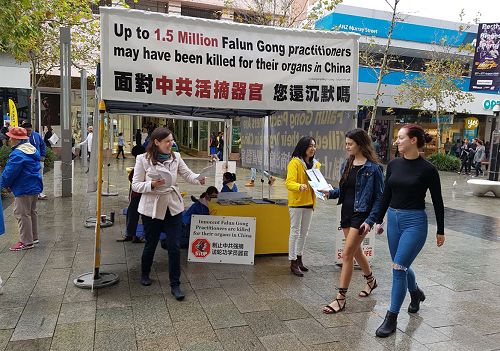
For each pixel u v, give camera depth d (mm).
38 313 3816
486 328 3797
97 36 16125
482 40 15586
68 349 3213
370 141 4102
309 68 4945
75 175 13773
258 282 4801
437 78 21125
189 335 3490
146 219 4352
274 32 4797
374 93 23641
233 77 4648
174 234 4309
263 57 4758
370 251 5477
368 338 3541
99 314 3828
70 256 5516
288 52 4859
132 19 4227
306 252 6164
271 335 3537
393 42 22969
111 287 4488
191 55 4469
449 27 24016
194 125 25797
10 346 3232
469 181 13609
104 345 3285
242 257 5449
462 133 28344
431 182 3510
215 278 4887
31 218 5938
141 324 3656
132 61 4238
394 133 27047
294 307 4129
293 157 5039
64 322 3654
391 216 3658
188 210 5832
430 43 23594
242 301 4238
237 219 5422
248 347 3326
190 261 5434
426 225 3568
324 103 5023
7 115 18031
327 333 3607
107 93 4191
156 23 4316
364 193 3922
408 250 3510
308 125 5953
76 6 11109
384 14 22438
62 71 9602
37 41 12859
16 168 5555
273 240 5875
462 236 7734
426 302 4391
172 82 4406
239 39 4656
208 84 4555
